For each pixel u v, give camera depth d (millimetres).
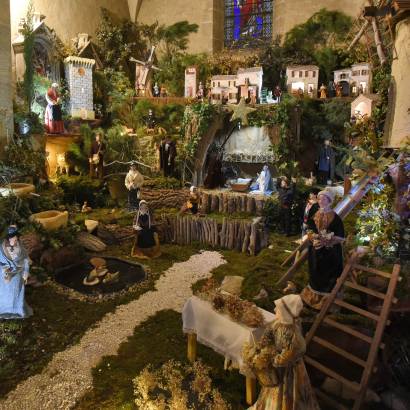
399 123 7906
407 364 5031
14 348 5949
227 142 13297
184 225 10438
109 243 10312
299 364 3871
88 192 12422
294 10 15438
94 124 14633
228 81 14211
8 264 6461
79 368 5500
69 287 7895
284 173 11867
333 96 13406
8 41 10930
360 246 7164
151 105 14938
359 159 8203
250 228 9680
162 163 12977
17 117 11531
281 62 14875
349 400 4793
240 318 4902
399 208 7078
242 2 17094
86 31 15953
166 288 7914
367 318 5492
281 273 7652
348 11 14648
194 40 17156
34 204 10109
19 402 4879
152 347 5945
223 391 5016
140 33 17516
